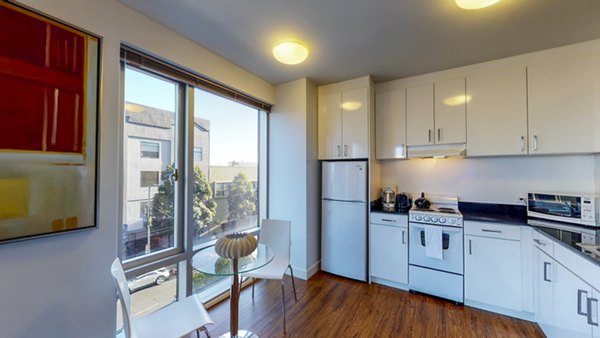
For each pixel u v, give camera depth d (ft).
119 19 5.35
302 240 9.78
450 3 5.38
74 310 4.69
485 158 9.09
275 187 10.38
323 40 6.95
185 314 4.92
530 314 6.97
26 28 4.12
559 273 5.51
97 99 4.96
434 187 9.93
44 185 4.30
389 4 5.44
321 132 10.55
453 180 9.62
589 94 6.84
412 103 9.43
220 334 6.45
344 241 9.87
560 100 7.18
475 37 6.75
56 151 4.43
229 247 5.28
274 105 10.46
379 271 9.20
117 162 5.30
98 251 5.00
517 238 7.09
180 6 5.51
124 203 5.94
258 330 6.56
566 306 5.23
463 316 7.19
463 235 7.82
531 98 7.54
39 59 4.26
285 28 6.39
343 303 7.91
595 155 7.47
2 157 3.89
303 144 9.77
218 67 7.81
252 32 6.57
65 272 4.60
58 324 4.50
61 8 4.51
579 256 4.76
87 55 4.84
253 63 8.42
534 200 7.75
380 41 6.99
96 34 4.98
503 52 7.59
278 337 6.27
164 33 6.26
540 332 6.43
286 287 9.02
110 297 5.17
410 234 8.66
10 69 3.96
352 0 5.31
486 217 7.91
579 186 7.72
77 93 4.70
